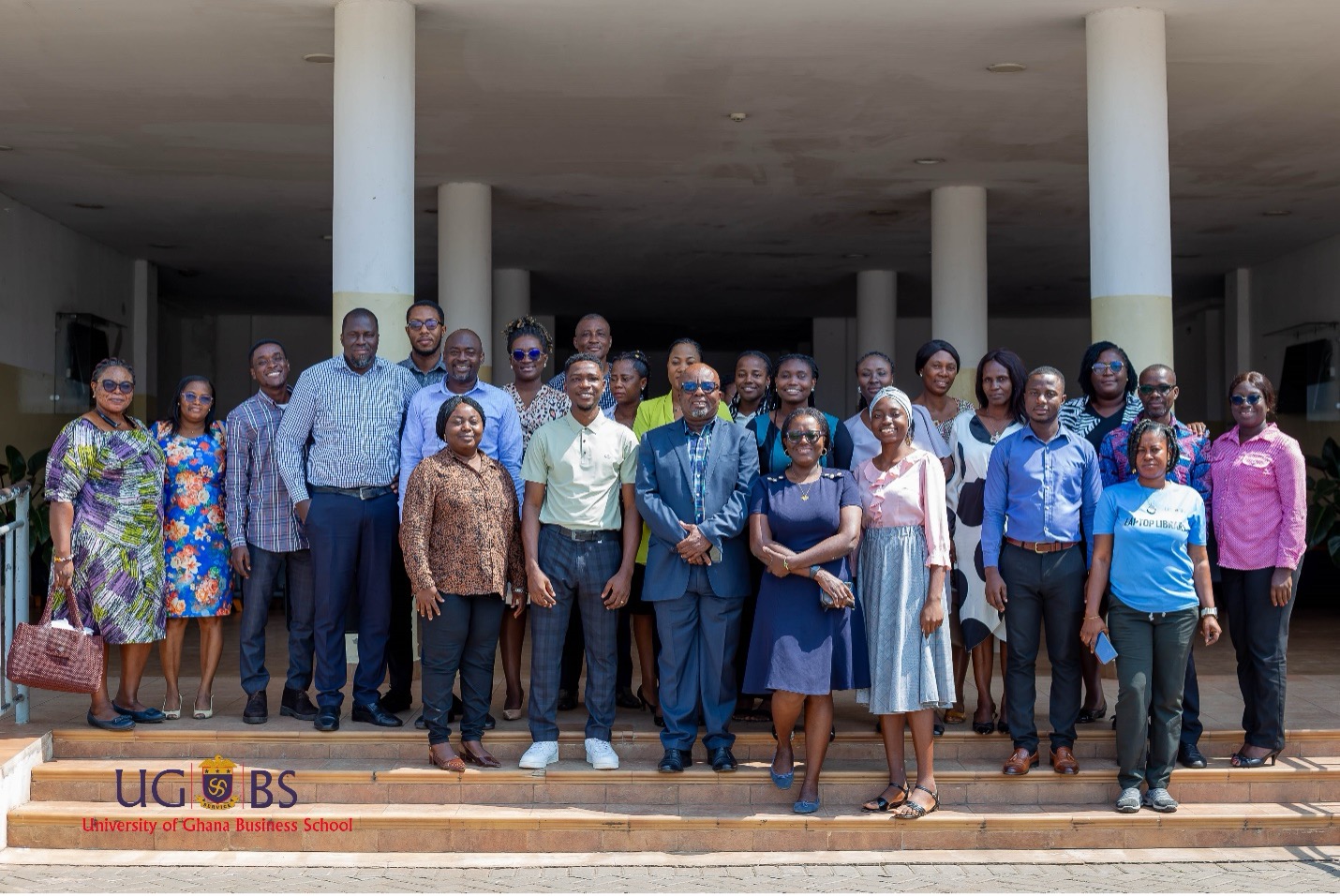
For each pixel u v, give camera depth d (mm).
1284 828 5105
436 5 6863
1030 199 11312
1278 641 5309
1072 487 5223
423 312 5949
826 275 15109
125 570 5516
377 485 5574
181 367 17906
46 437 11875
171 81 7988
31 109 8570
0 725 5668
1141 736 5137
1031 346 18703
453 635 5188
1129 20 6879
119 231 12633
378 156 6809
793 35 7281
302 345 18547
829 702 5105
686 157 9953
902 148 9695
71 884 4652
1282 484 5223
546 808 5184
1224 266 14891
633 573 5738
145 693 6484
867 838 5039
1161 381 5391
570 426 5289
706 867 4855
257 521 5664
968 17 7039
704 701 5223
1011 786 5289
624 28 7184
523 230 12555
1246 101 8438
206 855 5008
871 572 5105
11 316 11164
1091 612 5180
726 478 5105
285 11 6883
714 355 22344
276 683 6742
